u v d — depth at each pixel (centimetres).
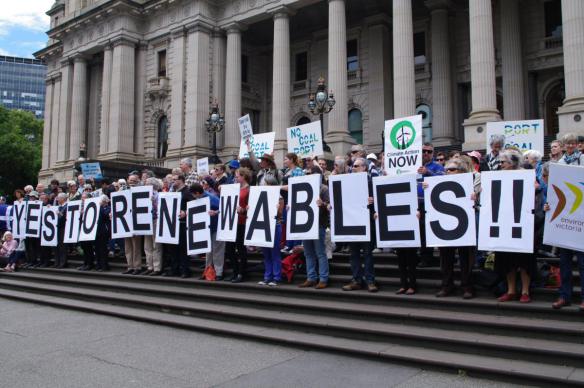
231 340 823
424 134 3170
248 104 3894
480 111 2227
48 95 4847
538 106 2777
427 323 748
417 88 3216
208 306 981
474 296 820
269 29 3731
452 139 3003
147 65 3866
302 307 877
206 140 3419
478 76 2253
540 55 2734
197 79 3409
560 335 647
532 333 668
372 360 688
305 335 795
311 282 983
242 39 3875
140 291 1156
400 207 868
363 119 3416
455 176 821
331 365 674
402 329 740
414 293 865
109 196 1544
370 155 1288
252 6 3319
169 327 930
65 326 968
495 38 2903
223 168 1373
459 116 3075
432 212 838
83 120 4178
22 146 5788
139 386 618
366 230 896
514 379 584
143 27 3891
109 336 875
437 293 838
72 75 4359
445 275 832
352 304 870
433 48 3089
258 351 753
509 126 1202
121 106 3753
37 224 1576
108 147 3800
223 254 1141
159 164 3581
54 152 4641
